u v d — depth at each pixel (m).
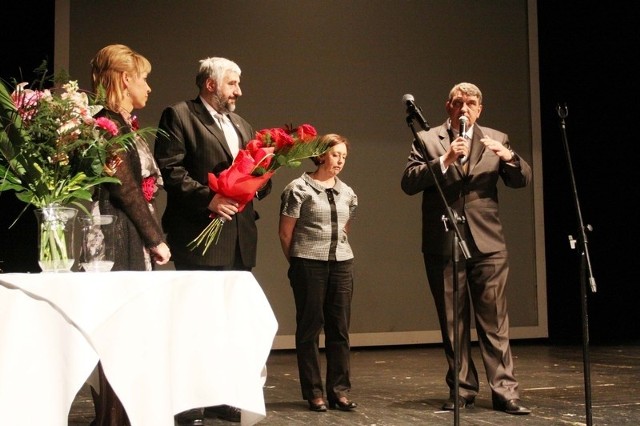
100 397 2.34
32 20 5.90
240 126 3.60
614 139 7.38
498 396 3.51
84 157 2.24
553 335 7.33
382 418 3.41
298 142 2.96
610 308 7.44
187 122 3.43
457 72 6.98
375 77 6.75
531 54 7.16
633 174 7.41
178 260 3.37
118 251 2.39
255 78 6.43
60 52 5.91
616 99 7.34
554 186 7.31
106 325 1.91
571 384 4.41
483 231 3.58
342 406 3.64
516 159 3.62
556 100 7.30
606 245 7.39
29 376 1.83
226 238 3.37
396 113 6.80
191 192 3.28
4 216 5.79
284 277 6.46
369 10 6.76
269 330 2.26
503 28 7.12
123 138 2.31
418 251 6.86
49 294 1.88
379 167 6.75
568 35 7.29
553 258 7.34
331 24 6.66
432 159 3.67
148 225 2.57
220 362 2.10
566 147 2.90
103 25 6.06
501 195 7.09
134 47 6.14
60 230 2.17
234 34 6.39
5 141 2.16
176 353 2.05
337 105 6.64
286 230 3.66
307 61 6.58
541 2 7.26
